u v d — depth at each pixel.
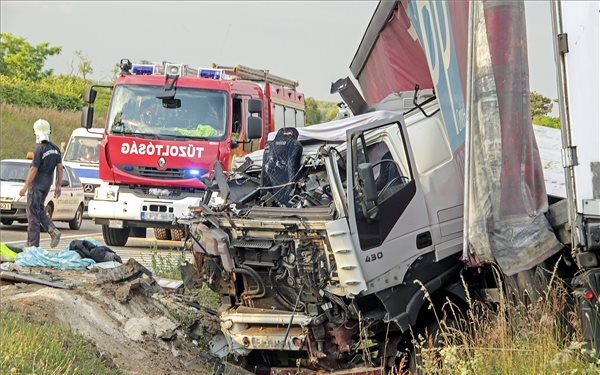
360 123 15.79
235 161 16.34
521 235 10.84
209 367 13.18
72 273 15.89
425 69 15.70
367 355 12.07
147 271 15.73
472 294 12.88
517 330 10.68
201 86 26.58
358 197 12.00
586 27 9.48
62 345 11.31
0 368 9.87
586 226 9.54
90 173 40.97
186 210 26.25
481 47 10.91
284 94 33.66
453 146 12.79
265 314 12.41
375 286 12.03
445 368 10.73
